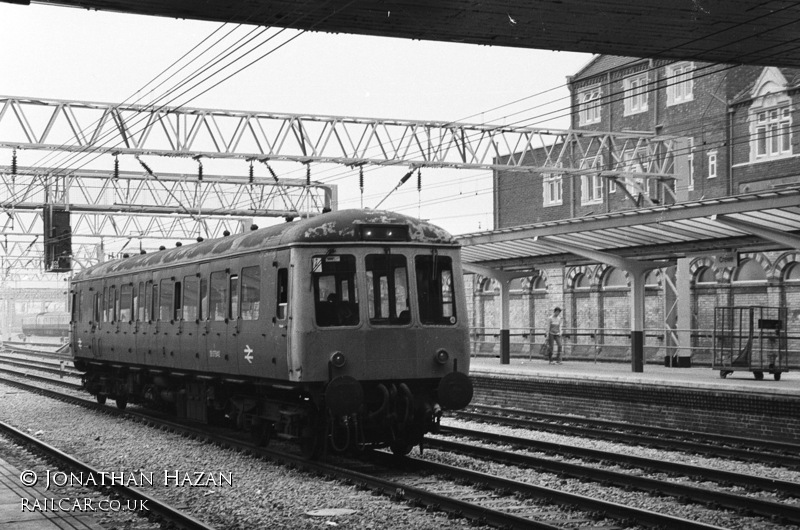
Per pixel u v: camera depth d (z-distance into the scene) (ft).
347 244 46.14
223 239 57.36
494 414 74.79
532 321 133.69
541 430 63.41
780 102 107.76
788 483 39.27
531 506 37.06
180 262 61.67
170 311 63.00
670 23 43.01
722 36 45.27
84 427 65.98
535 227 80.79
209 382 59.06
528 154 149.79
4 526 32.09
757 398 56.65
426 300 47.39
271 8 40.68
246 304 51.08
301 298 45.39
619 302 118.11
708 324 104.47
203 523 33.37
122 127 90.27
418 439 47.73
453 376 46.80
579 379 71.26
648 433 60.70
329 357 45.27
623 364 100.58
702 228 72.54
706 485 41.81
